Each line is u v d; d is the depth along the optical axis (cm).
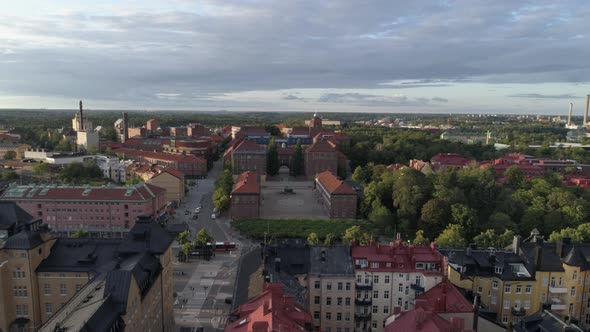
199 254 17375
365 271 11488
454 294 9550
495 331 9275
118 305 8038
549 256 11594
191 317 12575
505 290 11300
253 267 11300
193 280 15212
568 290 11344
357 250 11950
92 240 11288
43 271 10494
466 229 19288
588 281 11612
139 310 8925
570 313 11444
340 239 19512
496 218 19725
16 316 10512
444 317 8881
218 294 14088
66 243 11219
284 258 11794
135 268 9050
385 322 9806
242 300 9556
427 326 7606
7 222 11444
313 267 11519
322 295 11388
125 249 10612
